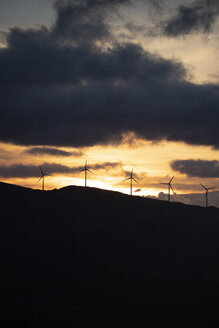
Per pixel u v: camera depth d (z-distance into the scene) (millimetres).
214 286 167875
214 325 138000
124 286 162750
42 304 144750
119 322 137000
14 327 128625
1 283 154750
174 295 158875
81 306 146125
